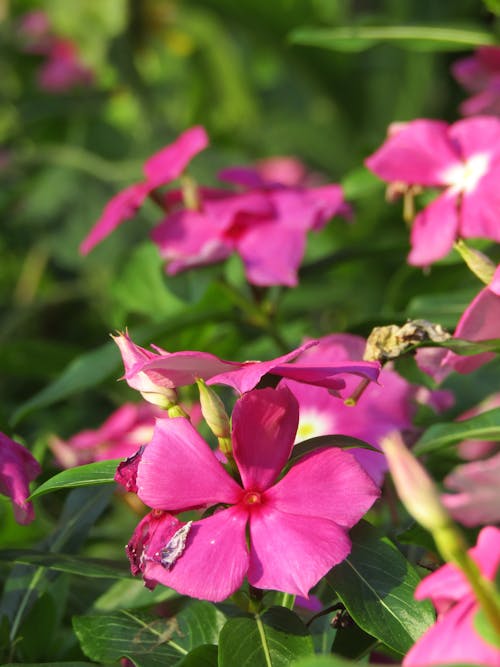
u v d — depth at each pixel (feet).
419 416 1.64
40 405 1.88
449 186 1.65
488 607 1.10
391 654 1.51
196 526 1.29
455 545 1.10
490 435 1.44
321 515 1.28
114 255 3.39
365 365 1.28
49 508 1.86
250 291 2.13
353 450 1.48
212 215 1.91
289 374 1.29
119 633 1.38
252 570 1.27
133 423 1.90
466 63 2.21
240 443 1.30
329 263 2.08
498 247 1.95
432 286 1.95
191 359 1.30
